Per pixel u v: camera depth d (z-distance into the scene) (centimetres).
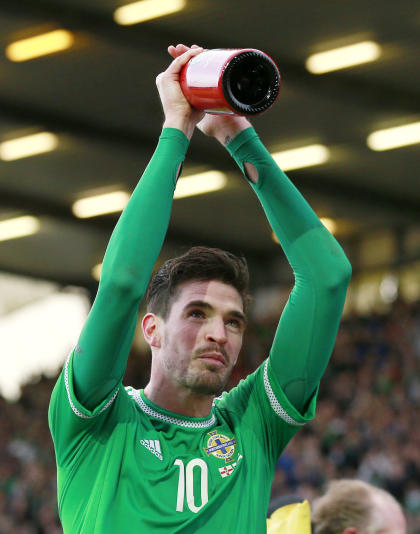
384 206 2786
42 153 2553
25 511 2180
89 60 2095
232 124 402
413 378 2314
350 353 2531
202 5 1886
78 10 1933
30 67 2141
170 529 346
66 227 3011
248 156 401
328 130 2372
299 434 2161
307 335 388
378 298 2989
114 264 353
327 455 2047
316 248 393
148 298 386
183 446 369
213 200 2834
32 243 3189
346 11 1869
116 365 356
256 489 369
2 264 3356
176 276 374
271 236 3103
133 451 360
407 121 2284
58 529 2070
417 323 2536
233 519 356
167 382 375
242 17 1920
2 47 2059
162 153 375
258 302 3216
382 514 481
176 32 1988
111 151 2514
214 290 370
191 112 382
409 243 2930
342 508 486
